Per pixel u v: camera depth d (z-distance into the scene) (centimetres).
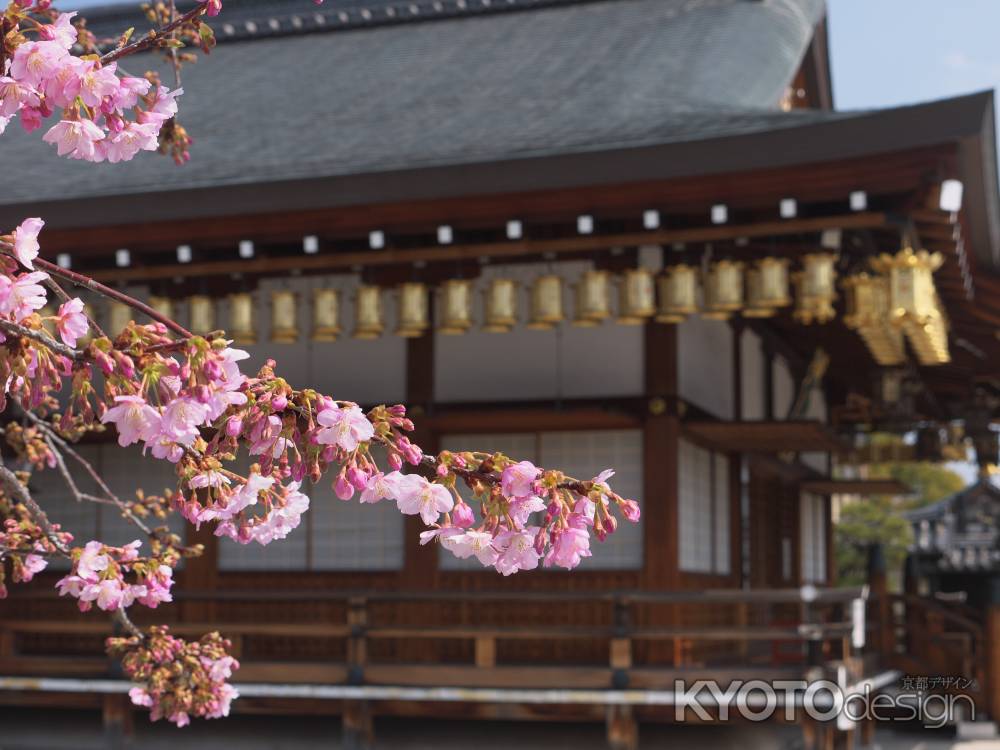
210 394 254
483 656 990
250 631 1030
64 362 271
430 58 1670
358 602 1016
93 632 1086
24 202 1089
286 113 1449
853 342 1513
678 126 1027
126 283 1180
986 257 1142
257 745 1064
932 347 1064
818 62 1877
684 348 1116
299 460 281
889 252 1052
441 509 288
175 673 472
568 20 1756
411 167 999
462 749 1038
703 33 1548
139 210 1066
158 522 1176
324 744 1050
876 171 902
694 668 955
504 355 1112
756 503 1501
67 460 1205
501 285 1016
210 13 337
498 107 1286
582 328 1098
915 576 1506
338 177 1017
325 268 1091
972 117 853
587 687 967
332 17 1950
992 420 1967
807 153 905
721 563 1274
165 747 1077
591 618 1073
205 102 1592
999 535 2364
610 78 1347
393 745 1052
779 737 1070
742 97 1279
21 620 1102
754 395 1401
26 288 259
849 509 4078
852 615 1064
